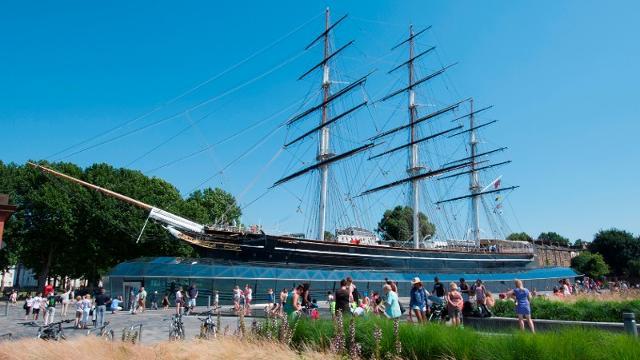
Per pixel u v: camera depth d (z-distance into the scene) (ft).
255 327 43.73
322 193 179.32
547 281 225.56
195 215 220.02
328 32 190.80
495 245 249.55
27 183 186.60
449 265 193.77
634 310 63.41
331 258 157.17
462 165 210.18
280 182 190.49
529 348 29.66
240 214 244.63
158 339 64.69
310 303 70.08
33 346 41.14
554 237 479.41
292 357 35.81
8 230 180.04
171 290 127.44
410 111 233.14
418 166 222.89
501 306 75.05
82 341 42.73
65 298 107.14
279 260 147.13
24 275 392.88
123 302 123.65
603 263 296.10
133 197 193.67
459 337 33.78
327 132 183.73
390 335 36.24
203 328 48.21
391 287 58.49
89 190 188.34
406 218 326.65
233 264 139.85
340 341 36.29
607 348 27.96
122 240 192.75
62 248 191.72
